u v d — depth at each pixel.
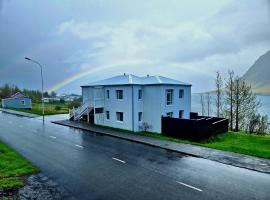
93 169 12.84
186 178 11.58
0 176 11.35
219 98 39.62
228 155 15.50
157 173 12.27
